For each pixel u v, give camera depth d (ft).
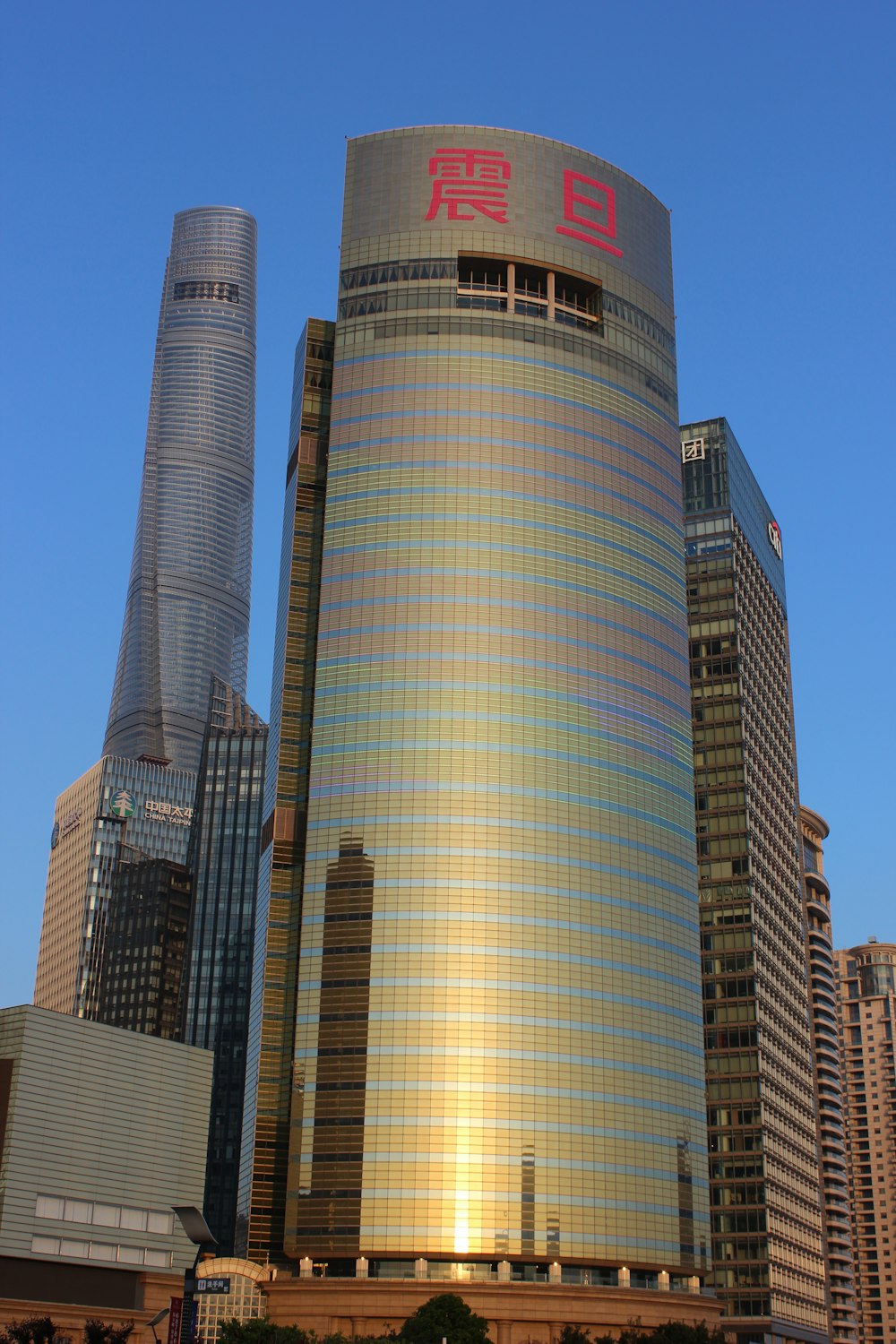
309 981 647.97
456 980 640.99
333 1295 587.68
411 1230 604.90
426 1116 620.49
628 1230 625.41
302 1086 632.79
